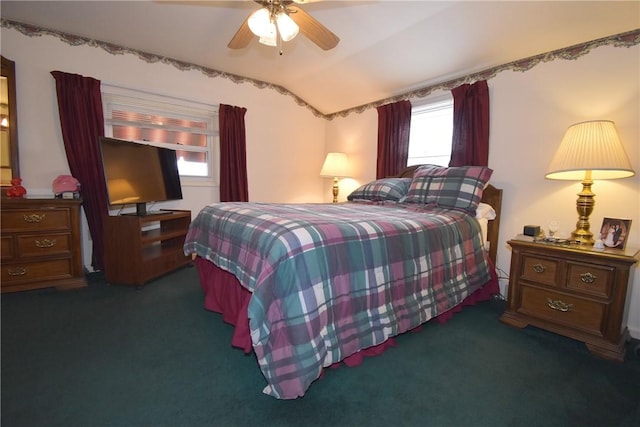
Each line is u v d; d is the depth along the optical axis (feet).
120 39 9.27
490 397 4.30
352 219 5.42
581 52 6.92
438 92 10.02
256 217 5.36
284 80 12.40
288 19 5.58
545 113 7.52
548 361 5.21
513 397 4.31
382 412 3.99
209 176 12.00
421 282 5.57
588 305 5.55
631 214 6.30
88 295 7.74
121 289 8.21
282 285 3.89
